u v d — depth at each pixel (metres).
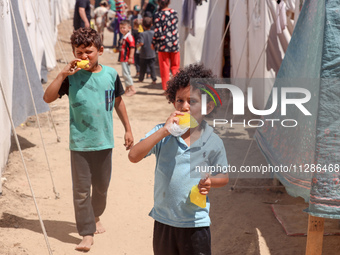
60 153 5.95
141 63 11.38
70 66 3.45
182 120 2.35
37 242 3.70
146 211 4.60
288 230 4.11
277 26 7.11
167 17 9.52
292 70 3.70
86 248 3.67
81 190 3.64
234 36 9.17
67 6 24.95
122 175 5.46
